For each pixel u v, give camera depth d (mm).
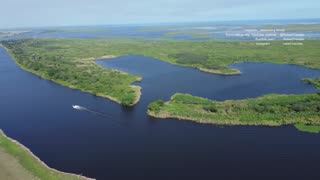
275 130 74625
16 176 54812
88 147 68312
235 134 73000
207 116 81500
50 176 55250
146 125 79438
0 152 64375
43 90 114125
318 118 78500
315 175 56031
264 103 88250
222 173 57375
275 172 57219
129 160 62625
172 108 87375
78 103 97938
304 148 65750
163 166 60188
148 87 112750
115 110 90875
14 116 87562
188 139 71125
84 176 56656
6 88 117625
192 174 57281
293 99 91375
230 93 103250
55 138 73188
